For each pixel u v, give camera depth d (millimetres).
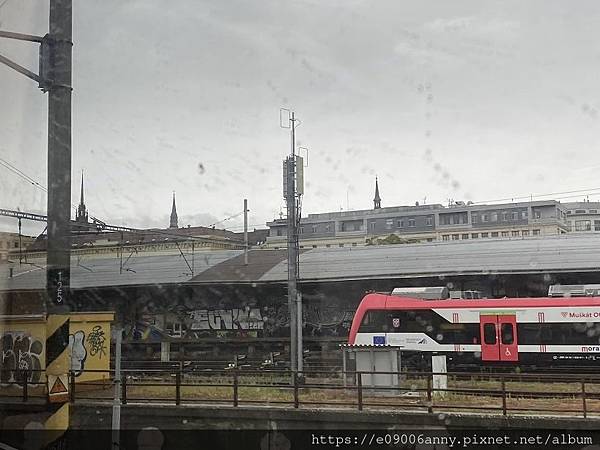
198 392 16594
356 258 29500
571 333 21109
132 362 26172
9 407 14125
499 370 21906
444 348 22594
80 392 17031
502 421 11586
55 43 8812
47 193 8836
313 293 28984
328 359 26484
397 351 16188
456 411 12516
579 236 28281
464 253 28000
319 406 13594
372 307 23828
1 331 15039
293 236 22391
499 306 22125
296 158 22609
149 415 13734
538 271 24766
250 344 29062
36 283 17094
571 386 18172
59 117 8805
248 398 15203
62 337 8797
